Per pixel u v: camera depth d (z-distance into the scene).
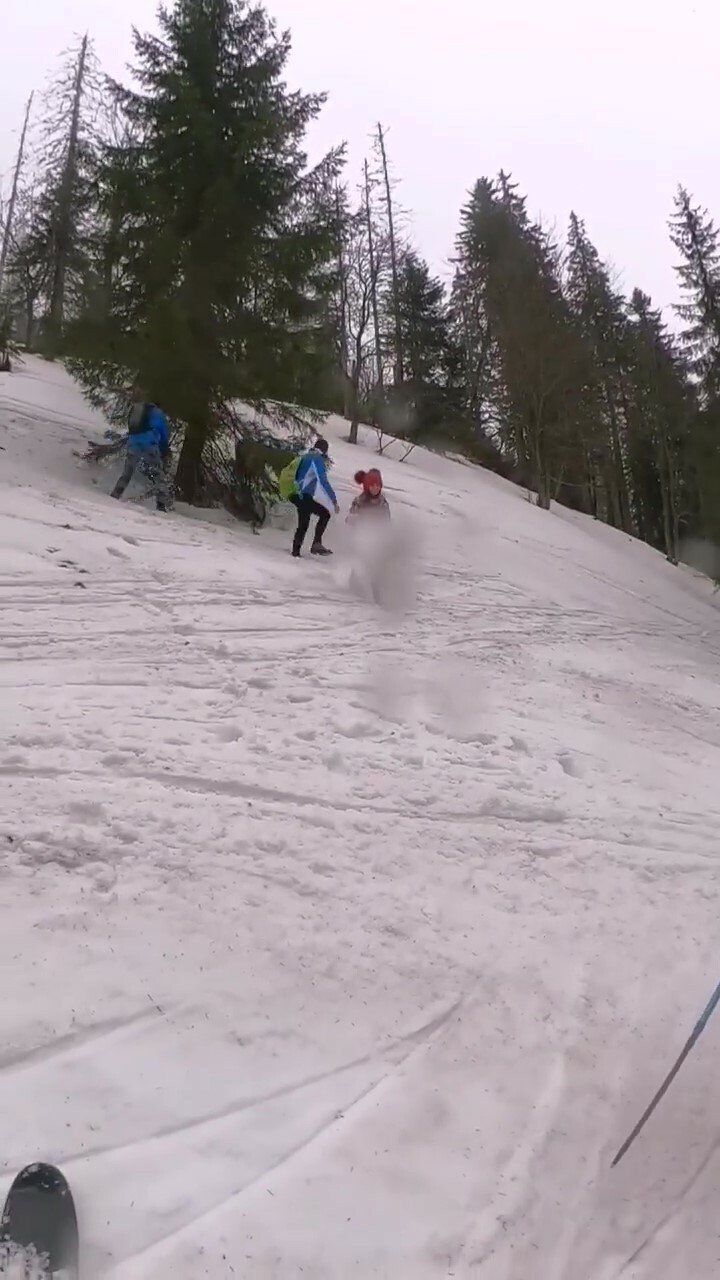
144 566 9.88
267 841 4.76
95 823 4.60
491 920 4.50
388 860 4.88
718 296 28.70
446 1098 3.24
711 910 5.02
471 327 35.78
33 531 9.89
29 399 15.67
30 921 3.69
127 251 13.31
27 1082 2.89
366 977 3.82
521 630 11.49
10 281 23.77
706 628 15.95
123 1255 2.42
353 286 27.50
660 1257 2.77
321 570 11.95
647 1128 3.30
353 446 24.41
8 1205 2.38
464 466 29.58
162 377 12.93
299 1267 2.48
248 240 13.44
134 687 6.72
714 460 24.53
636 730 8.52
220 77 14.05
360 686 7.80
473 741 7.12
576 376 28.59
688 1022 3.96
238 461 13.93
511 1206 2.84
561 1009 3.89
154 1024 3.27
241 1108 2.99
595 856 5.45
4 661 6.76
